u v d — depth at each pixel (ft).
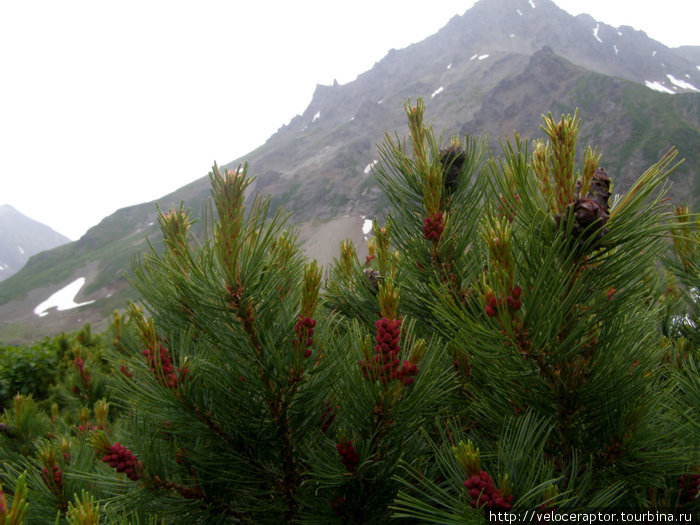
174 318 7.89
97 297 459.73
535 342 5.28
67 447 8.49
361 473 6.13
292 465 7.01
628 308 5.94
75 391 15.12
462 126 505.66
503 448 5.49
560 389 5.77
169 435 7.88
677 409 6.63
